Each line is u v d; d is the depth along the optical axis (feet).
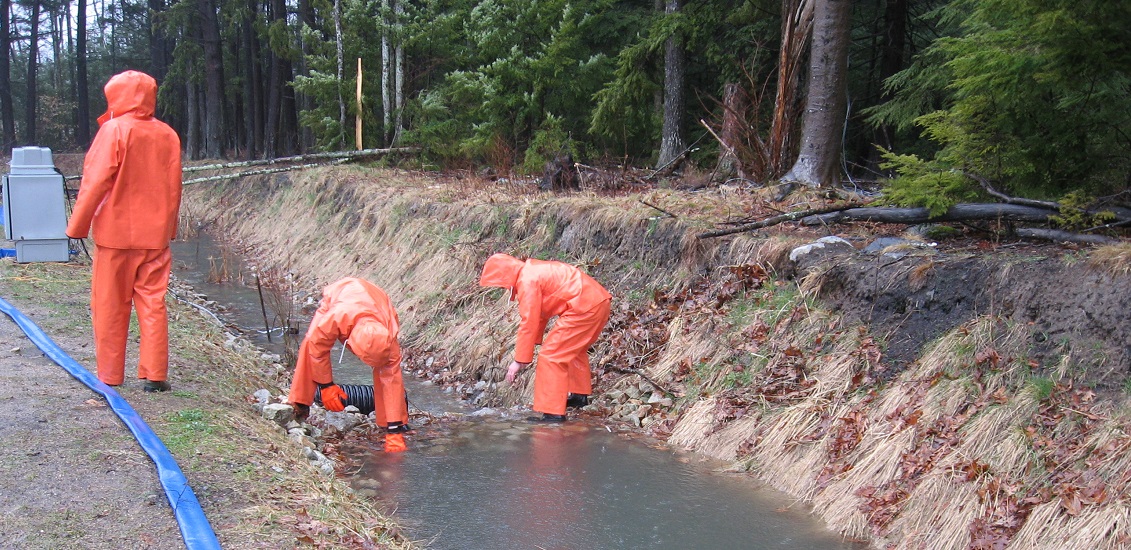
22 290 26.89
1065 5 18.93
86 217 16.39
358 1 58.95
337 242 44.19
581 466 18.38
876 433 16.78
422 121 57.16
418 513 15.48
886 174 45.06
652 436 20.61
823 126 31.12
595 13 57.26
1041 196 21.79
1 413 15.53
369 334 18.69
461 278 31.50
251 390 20.85
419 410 22.97
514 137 52.08
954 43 22.31
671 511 15.99
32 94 130.82
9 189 31.35
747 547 14.55
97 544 10.95
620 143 55.26
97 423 15.42
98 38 184.03
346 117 61.98
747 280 23.08
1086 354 15.48
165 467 13.39
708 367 21.65
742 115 35.86
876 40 54.03
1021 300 17.07
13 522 11.34
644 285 26.17
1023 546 13.16
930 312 18.58
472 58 60.39
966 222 21.35
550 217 31.27
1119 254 16.11
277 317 33.88
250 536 11.66
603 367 23.91
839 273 20.98
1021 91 20.77
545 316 21.93
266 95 100.01
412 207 39.55
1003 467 14.64
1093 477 13.51
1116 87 21.95
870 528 15.03
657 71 54.44
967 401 16.25
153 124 16.89
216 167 50.03
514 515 15.56
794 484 17.17
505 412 22.80
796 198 28.78
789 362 20.27
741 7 46.78
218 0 101.24
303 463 15.75
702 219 26.58
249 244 55.06
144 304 17.52
